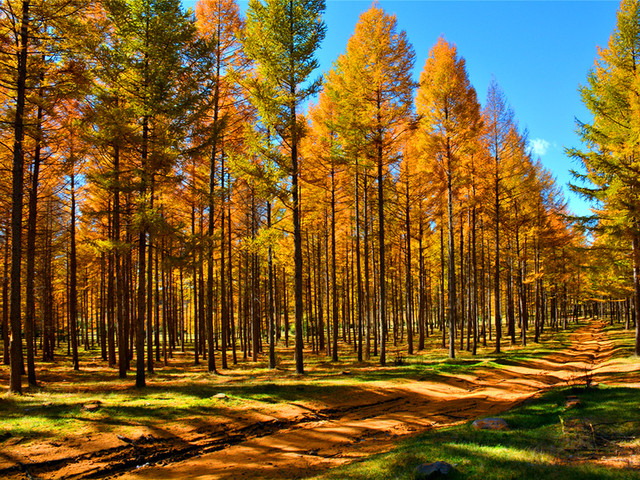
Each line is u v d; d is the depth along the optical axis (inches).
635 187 539.8
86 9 398.0
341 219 969.5
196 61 477.7
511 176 819.4
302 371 551.2
